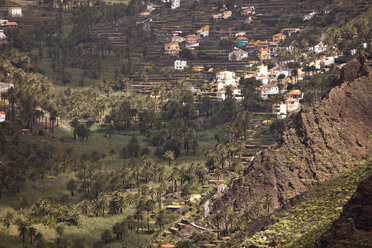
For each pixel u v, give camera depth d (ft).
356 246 483.92
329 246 508.53
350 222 510.17
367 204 508.94
